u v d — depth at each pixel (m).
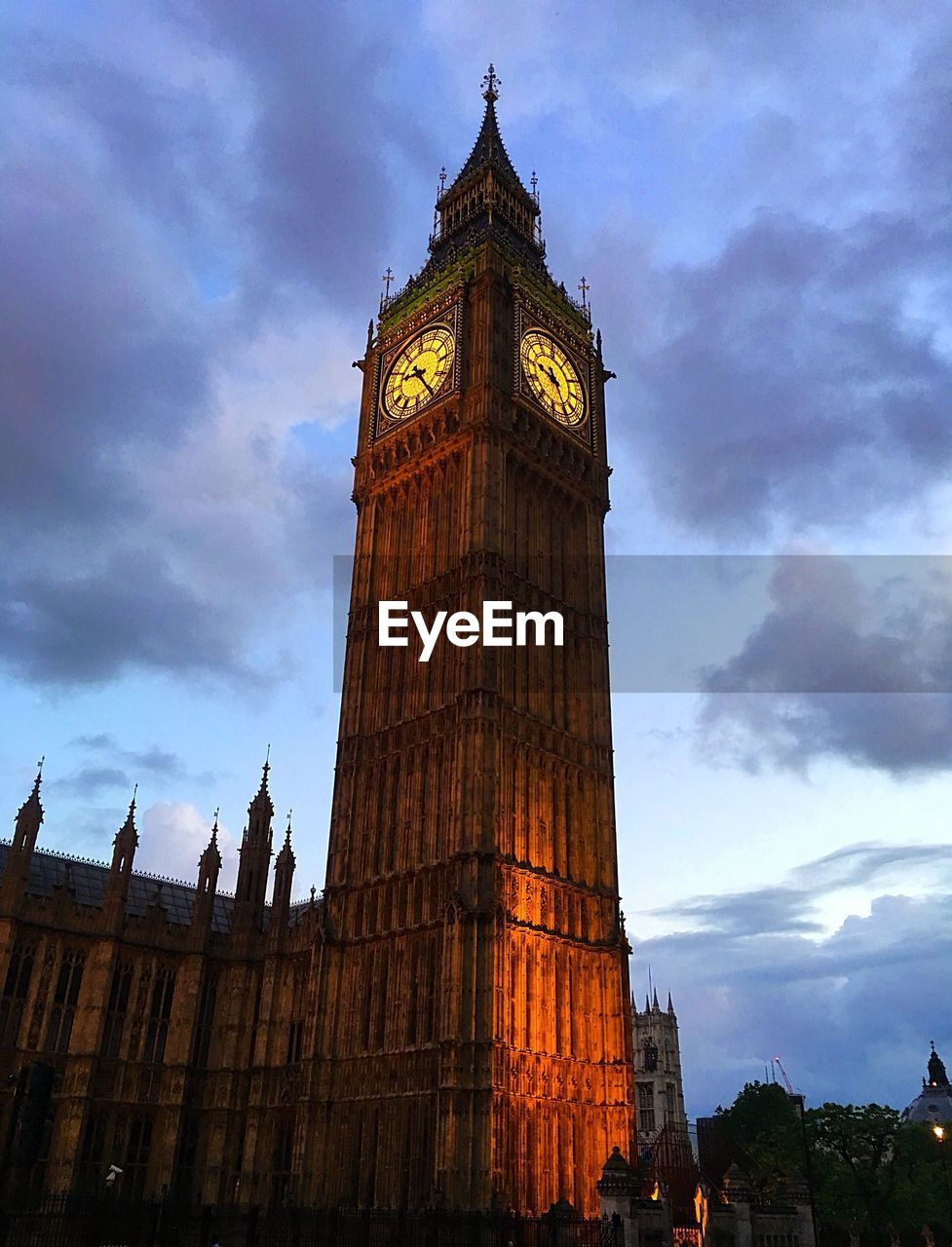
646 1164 58.84
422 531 71.69
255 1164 59.75
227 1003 66.69
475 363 73.00
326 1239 48.34
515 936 56.88
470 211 88.44
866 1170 75.88
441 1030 53.16
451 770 61.03
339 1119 56.78
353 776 66.69
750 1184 41.09
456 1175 49.38
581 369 81.00
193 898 77.31
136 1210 48.41
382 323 84.31
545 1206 52.41
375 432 78.56
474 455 68.94
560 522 74.19
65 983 62.75
